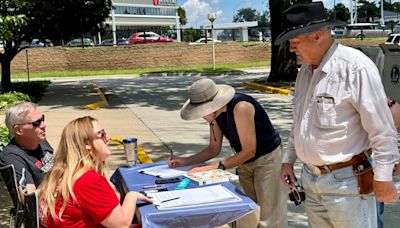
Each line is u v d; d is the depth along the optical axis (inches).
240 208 123.4
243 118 148.5
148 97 680.4
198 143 362.9
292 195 131.5
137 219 139.2
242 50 1483.8
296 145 120.6
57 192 118.2
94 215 117.0
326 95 111.0
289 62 768.9
